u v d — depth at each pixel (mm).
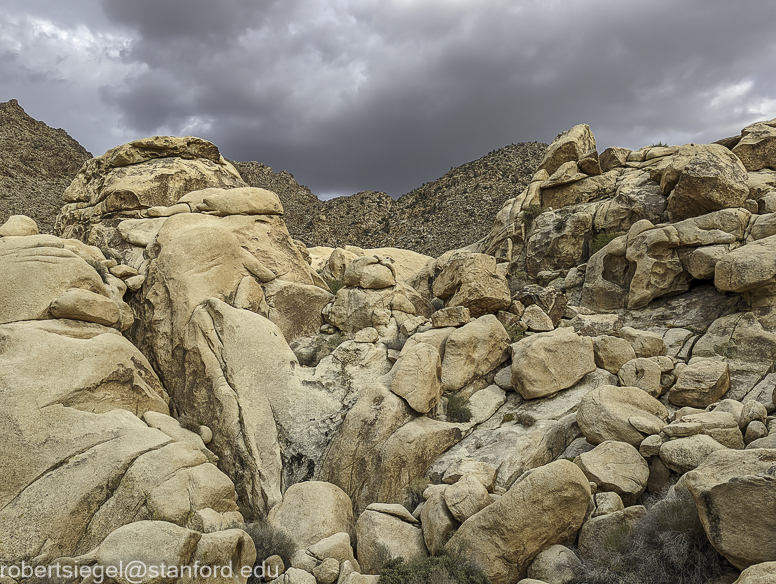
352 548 11578
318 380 15516
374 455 13445
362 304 18281
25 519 9906
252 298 17469
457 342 16016
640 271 19750
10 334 12289
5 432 10688
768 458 8586
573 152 29297
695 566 8828
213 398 14977
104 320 14250
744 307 17125
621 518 10094
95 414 11883
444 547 10578
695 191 19859
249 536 10477
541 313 17797
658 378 14242
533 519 9992
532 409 14914
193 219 18719
